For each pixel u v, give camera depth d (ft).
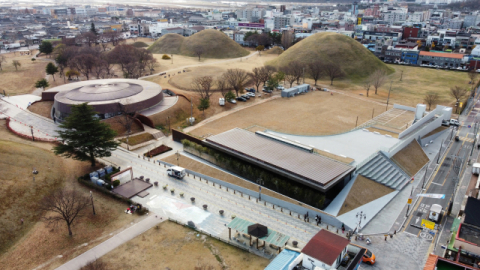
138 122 436.35
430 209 282.97
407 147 388.37
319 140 388.98
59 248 234.58
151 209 279.69
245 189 308.81
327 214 272.10
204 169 346.74
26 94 593.42
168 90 566.36
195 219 268.62
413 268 224.74
